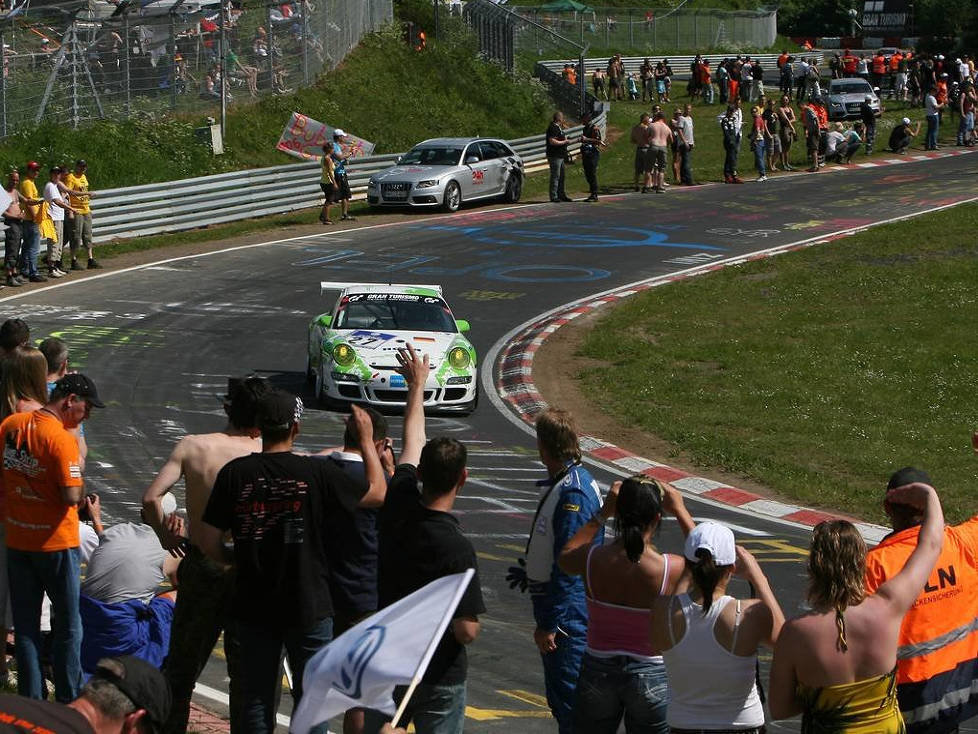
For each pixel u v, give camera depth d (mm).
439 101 86500
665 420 31875
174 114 69062
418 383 11969
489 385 35438
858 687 8781
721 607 9414
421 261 51719
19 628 12523
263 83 75750
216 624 11352
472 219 61250
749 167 79125
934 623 9953
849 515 24500
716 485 26547
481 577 19156
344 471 10531
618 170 78562
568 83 96438
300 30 78750
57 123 62500
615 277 50125
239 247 53062
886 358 38812
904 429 31750
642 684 10422
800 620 8914
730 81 102250
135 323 39719
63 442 12156
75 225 46562
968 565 10195
